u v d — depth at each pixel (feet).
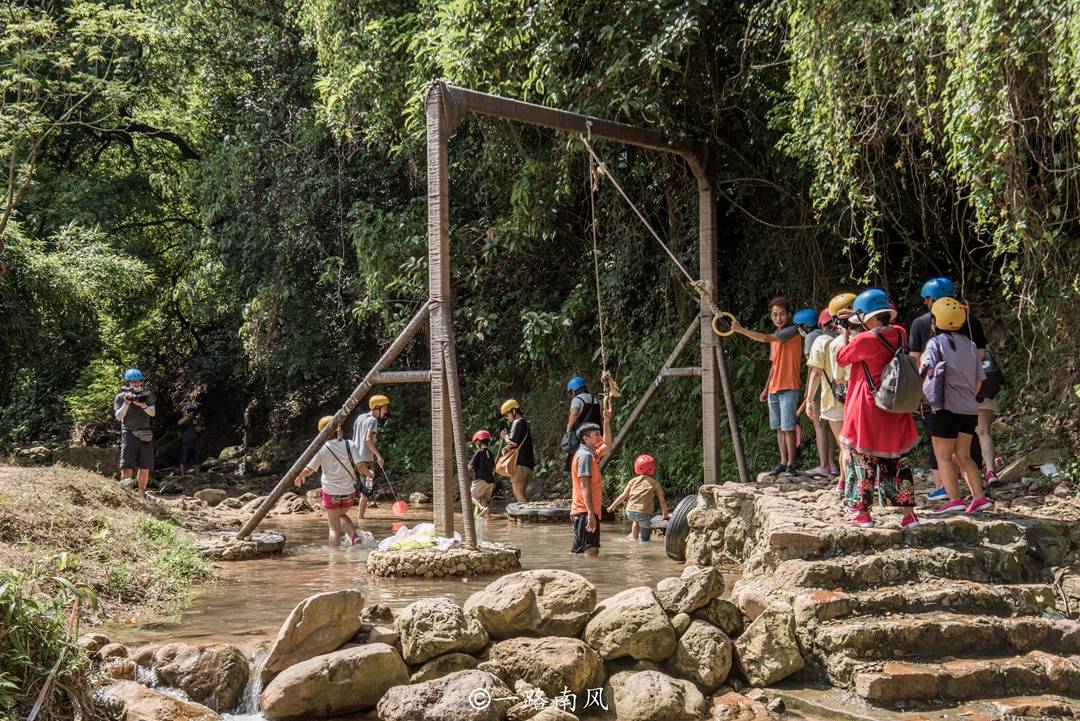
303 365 72.38
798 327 37.42
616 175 52.44
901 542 24.54
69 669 16.76
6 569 18.24
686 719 19.86
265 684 20.21
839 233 44.01
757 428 48.39
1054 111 26.84
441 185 32.30
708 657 21.16
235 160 68.49
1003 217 29.86
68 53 73.26
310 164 66.44
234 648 20.58
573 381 41.83
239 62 72.74
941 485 29.78
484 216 59.82
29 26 64.44
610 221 56.03
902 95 32.42
